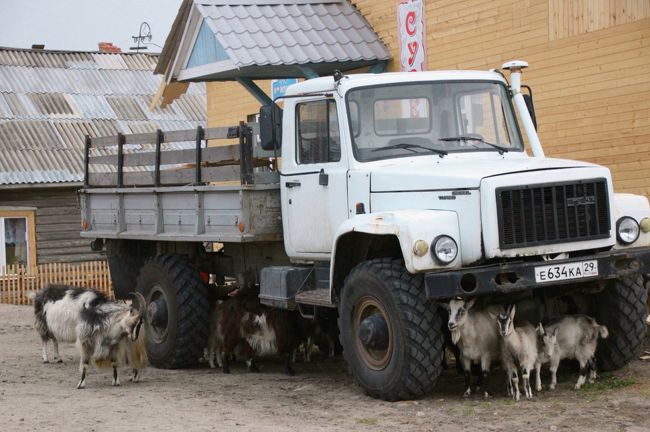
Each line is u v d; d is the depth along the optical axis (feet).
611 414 24.18
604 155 39.58
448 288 25.30
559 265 26.14
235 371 35.65
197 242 37.50
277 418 25.61
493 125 30.71
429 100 30.04
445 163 28.66
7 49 104.01
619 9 38.58
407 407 26.09
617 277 27.02
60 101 96.48
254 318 34.04
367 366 27.73
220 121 64.85
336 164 29.63
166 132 36.45
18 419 26.05
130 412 27.04
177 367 36.81
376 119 29.55
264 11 49.93
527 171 26.53
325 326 35.27
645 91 37.76
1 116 91.86
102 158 41.04
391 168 28.27
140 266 41.24
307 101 30.71
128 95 99.96
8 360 40.73
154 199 36.83
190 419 25.72
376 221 26.68
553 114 41.73
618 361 29.32
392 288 26.37
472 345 26.71
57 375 35.96
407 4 48.70
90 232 41.57
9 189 84.64
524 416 24.35
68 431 24.32
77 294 37.14
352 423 24.50
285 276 30.94
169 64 55.52
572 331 27.45
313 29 49.85
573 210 26.89
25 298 77.05
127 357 32.78
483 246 25.96
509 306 26.66
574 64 40.63
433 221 25.95
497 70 31.73
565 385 28.37
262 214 32.19
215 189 32.94
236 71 50.31
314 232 30.53
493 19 44.21
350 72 52.08
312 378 33.06
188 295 35.94
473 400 26.71
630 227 28.30
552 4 41.39
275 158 32.86
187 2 51.42
